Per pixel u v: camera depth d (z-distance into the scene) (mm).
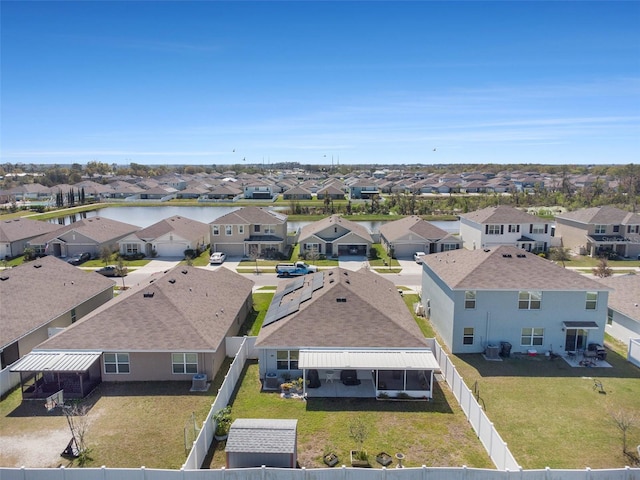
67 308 32812
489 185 160125
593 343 30594
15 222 66188
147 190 143500
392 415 23078
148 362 26266
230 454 18188
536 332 30641
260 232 63906
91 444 20531
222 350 28922
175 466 19156
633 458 19812
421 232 62125
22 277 34062
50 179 178250
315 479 17469
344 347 25828
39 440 20859
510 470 17172
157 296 28938
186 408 23656
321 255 62094
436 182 167750
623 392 25641
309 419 22656
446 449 20234
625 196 106000
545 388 26062
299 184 172500
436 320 35000
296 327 26906
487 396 25141
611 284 37281
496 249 33281
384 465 19031
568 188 128875
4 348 26109
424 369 24000
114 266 52438
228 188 143250
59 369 23719
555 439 21188
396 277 51438
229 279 37781
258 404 24109
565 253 61406
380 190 156500
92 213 112062
